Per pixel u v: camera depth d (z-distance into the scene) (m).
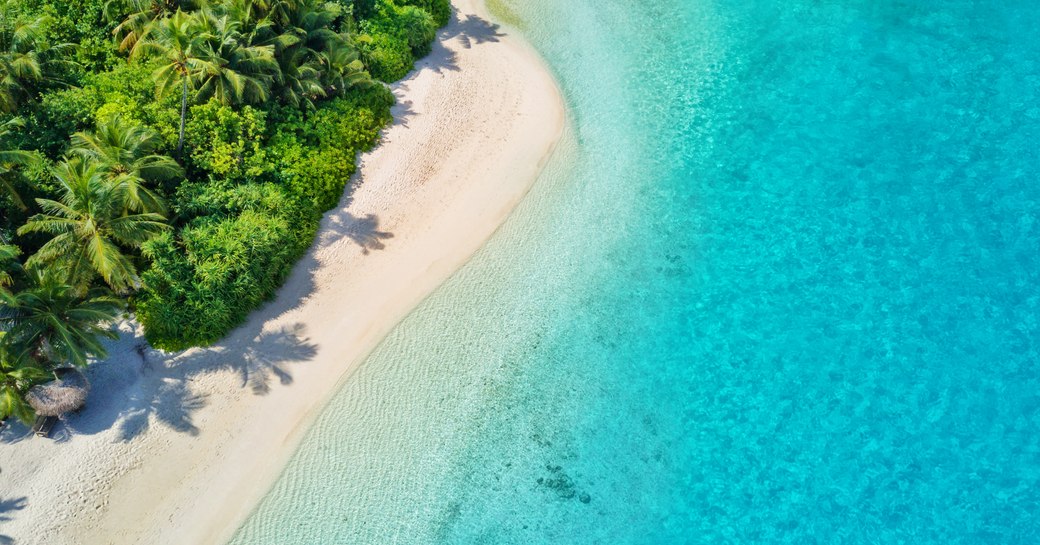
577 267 36.44
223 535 28.17
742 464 30.66
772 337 34.12
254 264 33.44
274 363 32.41
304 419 31.05
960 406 31.69
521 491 29.81
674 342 34.06
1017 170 39.34
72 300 28.52
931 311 34.47
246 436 30.44
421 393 32.06
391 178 39.44
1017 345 33.22
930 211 38.00
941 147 40.72
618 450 31.00
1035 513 28.97
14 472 28.53
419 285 35.44
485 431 31.19
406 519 28.94
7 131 31.61
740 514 29.50
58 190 32.94
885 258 36.44
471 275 35.91
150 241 31.94
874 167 40.09
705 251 37.19
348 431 30.84
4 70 34.94
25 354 27.44
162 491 28.89
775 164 40.66
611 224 38.12
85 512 28.06
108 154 31.34
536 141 41.62
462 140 41.53
